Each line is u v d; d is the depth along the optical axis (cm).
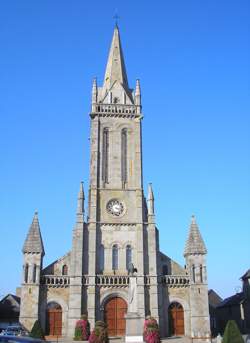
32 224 8500
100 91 10125
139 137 9444
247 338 7312
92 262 8281
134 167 9231
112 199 8894
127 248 8588
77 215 8556
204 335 7944
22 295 7900
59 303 8050
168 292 8350
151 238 8581
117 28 11050
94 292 8062
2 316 10275
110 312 8106
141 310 7962
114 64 10388
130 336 6438
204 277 8362
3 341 2427
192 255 8494
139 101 9712
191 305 8175
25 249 8156
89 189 8894
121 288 8194
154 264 8369
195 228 8762
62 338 7675
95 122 9469
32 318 7788
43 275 8156
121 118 9612
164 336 8000
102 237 8600
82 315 7681
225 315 10906
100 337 5566
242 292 10556
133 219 8769
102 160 9238
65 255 8438
